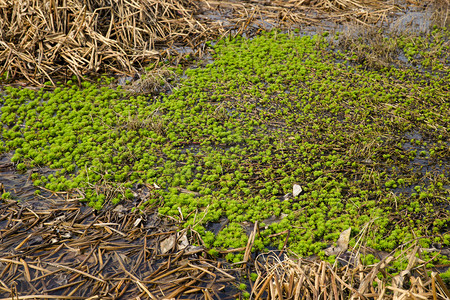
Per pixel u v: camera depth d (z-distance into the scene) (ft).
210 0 32.91
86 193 15.01
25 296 11.00
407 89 22.31
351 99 21.65
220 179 15.98
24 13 23.53
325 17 31.53
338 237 13.26
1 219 13.76
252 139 18.52
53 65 23.27
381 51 26.03
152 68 24.45
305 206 14.71
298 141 18.39
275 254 12.37
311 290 10.76
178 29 28.50
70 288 11.60
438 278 9.87
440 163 16.76
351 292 10.86
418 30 29.43
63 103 20.83
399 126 19.12
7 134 17.98
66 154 16.94
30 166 16.37
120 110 20.30
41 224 13.71
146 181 15.76
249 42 27.84
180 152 17.71
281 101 21.34
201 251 12.78
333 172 16.38
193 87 22.70
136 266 12.26
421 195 14.82
